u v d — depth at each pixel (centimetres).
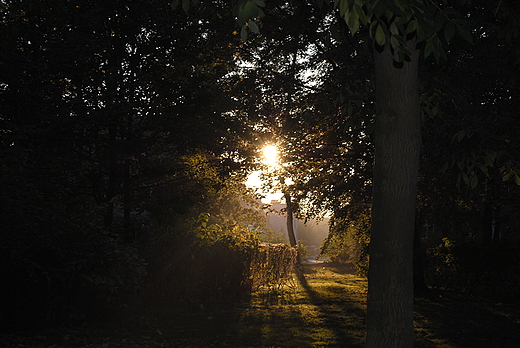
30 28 1262
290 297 1582
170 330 961
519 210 1656
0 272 782
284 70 1598
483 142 556
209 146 1605
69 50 1265
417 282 1816
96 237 887
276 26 1381
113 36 1441
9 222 764
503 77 983
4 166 796
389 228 414
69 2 1295
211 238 1396
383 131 418
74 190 1381
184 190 1836
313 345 880
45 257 827
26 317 802
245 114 1581
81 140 1373
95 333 834
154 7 1405
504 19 839
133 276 958
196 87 1463
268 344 881
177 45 1438
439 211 1658
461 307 1397
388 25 361
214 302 1351
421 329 1055
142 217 1766
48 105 1315
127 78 1444
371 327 420
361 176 1678
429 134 964
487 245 1733
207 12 1444
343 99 640
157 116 1405
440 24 351
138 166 1614
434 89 634
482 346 903
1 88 1209
